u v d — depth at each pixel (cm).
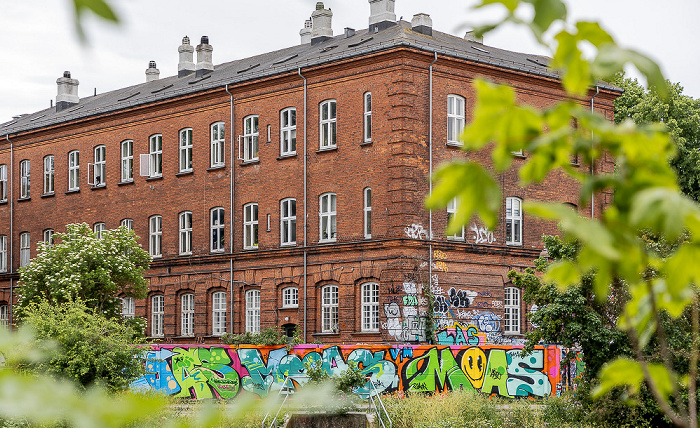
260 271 4156
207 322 4356
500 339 3894
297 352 3347
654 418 2192
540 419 2434
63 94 5794
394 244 3700
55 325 2272
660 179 162
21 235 5306
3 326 213
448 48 3894
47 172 5184
